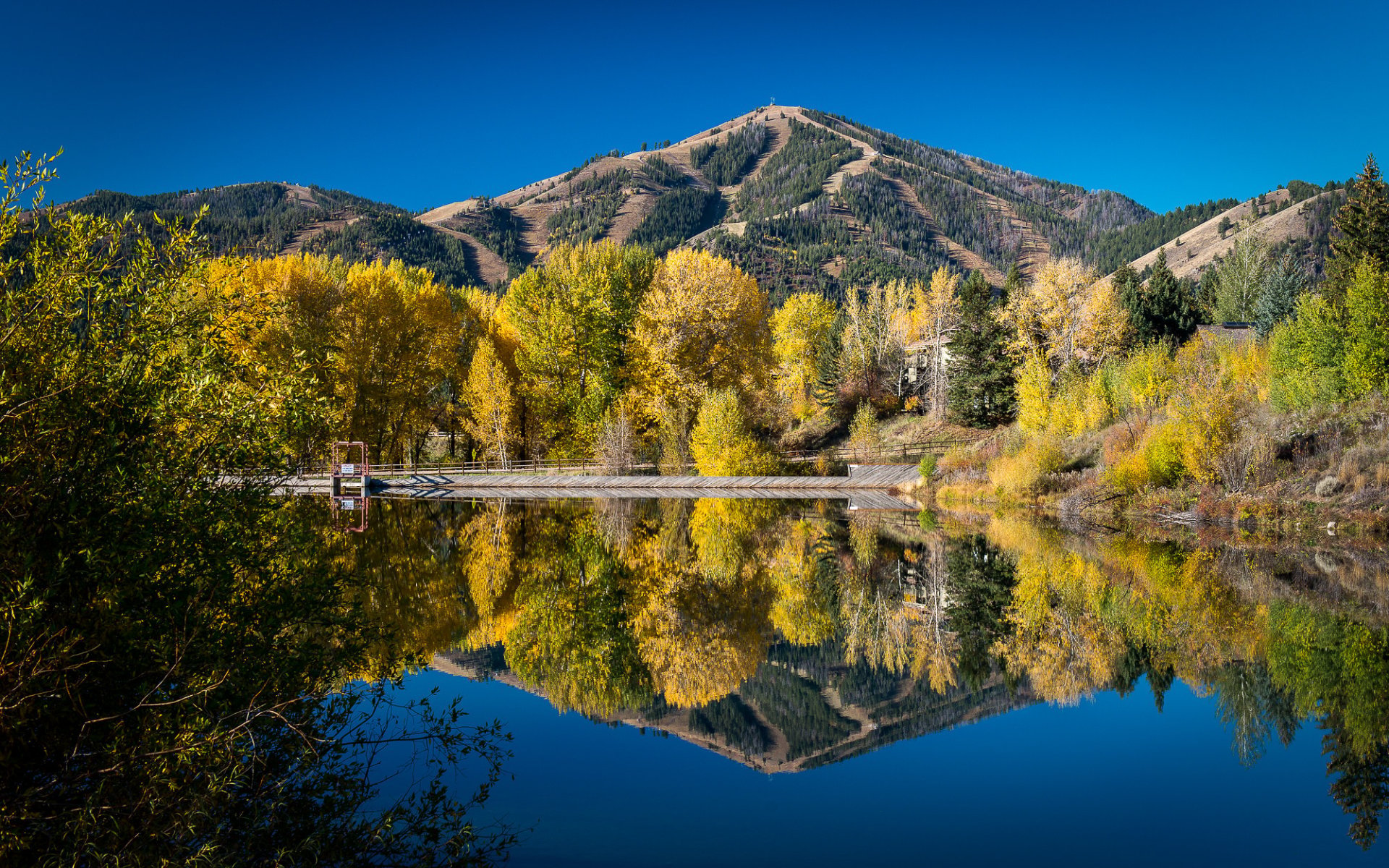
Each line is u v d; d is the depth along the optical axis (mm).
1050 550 23594
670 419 48000
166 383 6133
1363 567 20391
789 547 24297
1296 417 30953
